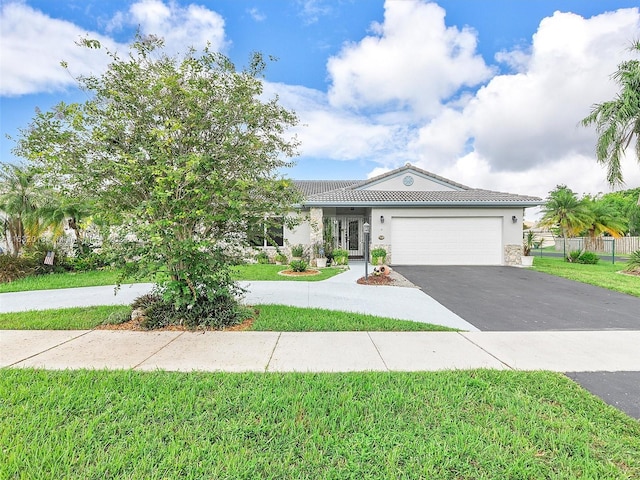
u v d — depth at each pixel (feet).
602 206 71.92
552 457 8.63
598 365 14.62
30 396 11.31
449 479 7.83
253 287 34.45
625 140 43.32
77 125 18.02
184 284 19.66
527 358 15.44
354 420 10.18
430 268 49.26
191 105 18.89
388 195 58.03
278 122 21.93
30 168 18.53
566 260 61.26
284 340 17.76
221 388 12.05
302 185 79.92
